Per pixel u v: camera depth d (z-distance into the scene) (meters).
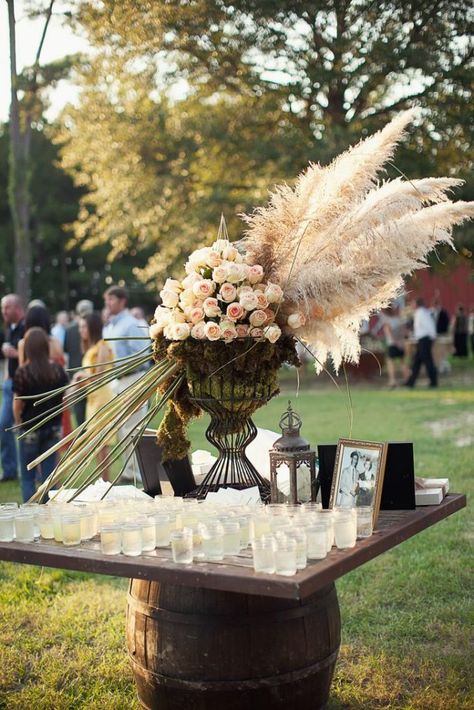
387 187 3.12
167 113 19.34
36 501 3.41
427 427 10.71
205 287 3.23
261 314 3.18
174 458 3.56
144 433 3.83
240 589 2.50
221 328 3.21
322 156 15.80
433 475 7.63
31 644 4.40
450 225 3.08
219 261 3.32
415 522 3.12
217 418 3.41
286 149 17.14
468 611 4.57
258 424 11.76
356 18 14.87
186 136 19.02
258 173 18.73
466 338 22.78
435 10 14.38
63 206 43.66
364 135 16.05
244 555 2.77
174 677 3.04
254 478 3.51
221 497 3.31
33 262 45.88
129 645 3.22
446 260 16.88
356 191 3.11
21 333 8.16
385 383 18.00
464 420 11.27
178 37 14.45
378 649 4.16
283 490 3.30
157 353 3.44
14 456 8.42
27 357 6.76
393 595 4.85
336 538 2.74
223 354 3.26
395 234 3.01
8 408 8.27
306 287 3.11
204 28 14.18
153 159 19.97
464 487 7.13
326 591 3.19
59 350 7.52
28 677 4.07
